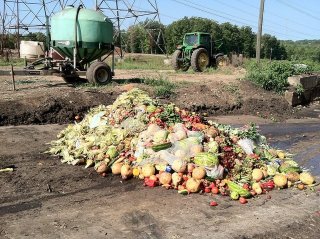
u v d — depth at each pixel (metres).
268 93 13.64
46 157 6.81
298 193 5.58
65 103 9.88
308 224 4.66
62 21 11.87
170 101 11.41
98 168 6.06
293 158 7.49
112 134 6.56
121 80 13.35
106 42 12.38
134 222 4.55
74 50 11.91
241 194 5.26
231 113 11.82
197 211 4.87
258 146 6.59
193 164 5.59
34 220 4.56
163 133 6.03
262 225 4.57
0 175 5.90
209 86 13.05
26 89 11.09
